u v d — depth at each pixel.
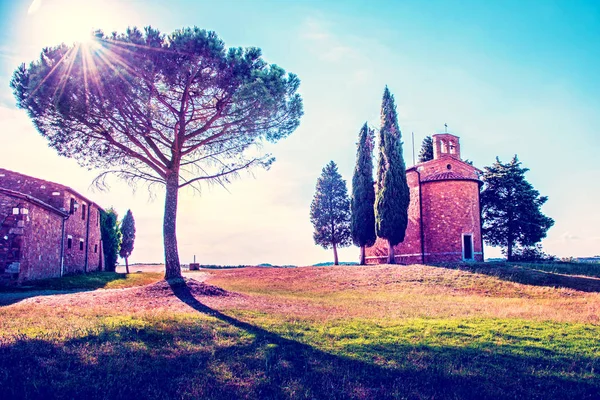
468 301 21.77
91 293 20.17
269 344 10.99
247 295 20.75
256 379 8.59
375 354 10.41
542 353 10.83
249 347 10.72
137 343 10.45
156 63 17.41
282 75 19.89
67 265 32.69
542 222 45.00
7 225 23.92
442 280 28.48
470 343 11.64
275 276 35.06
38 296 19.45
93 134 19.48
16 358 8.89
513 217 45.44
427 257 37.88
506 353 10.77
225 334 11.88
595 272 30.31
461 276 29.00
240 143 21.88
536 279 27.34
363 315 15.77
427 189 38.59
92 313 14.07
